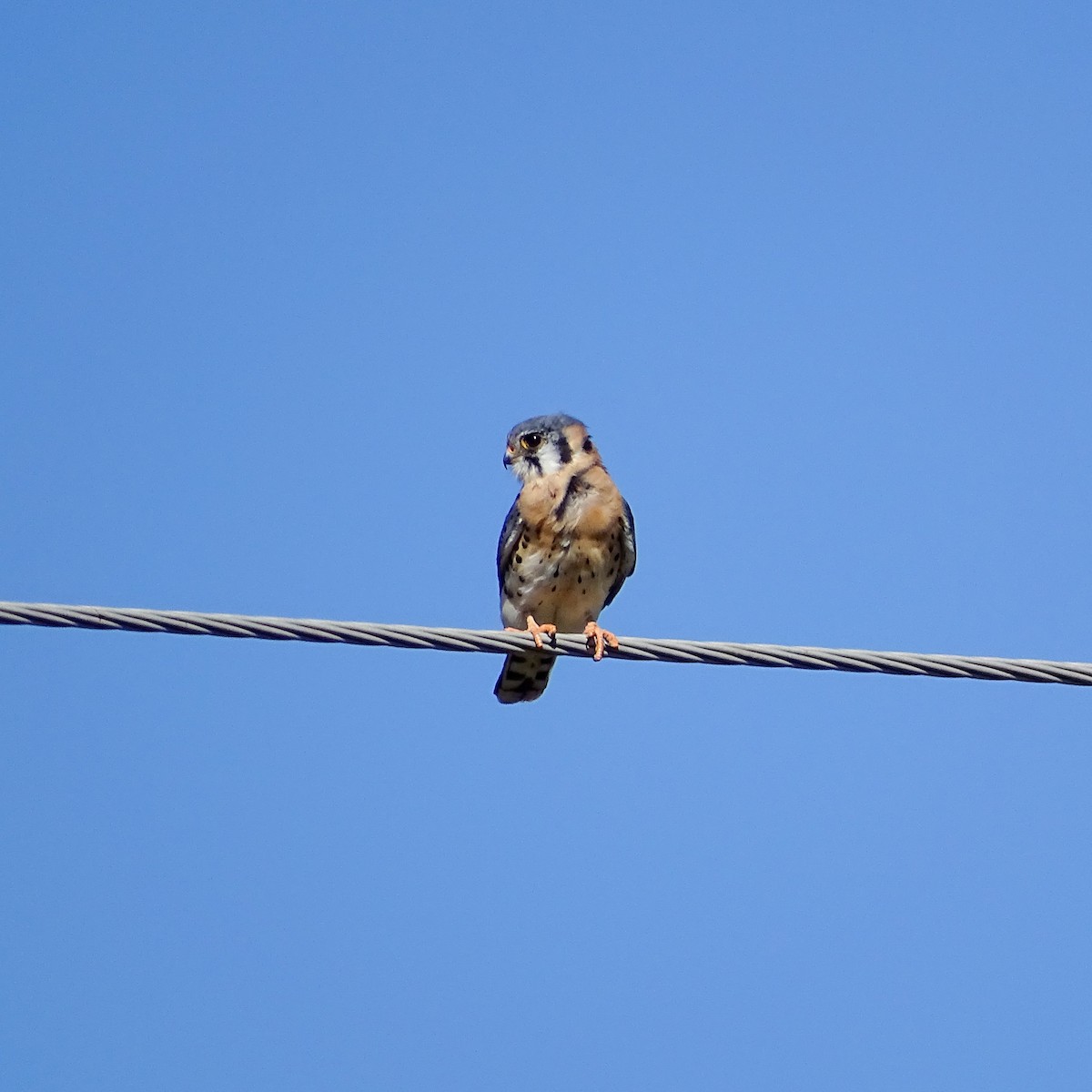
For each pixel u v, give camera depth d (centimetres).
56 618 1034
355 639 1097
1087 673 1115
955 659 1115
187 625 1057
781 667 1138
